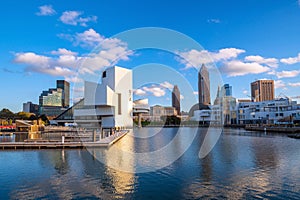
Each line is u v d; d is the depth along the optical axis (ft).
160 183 39.29
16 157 66.18
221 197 33.12
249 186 37.45
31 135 142.72
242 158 60.49
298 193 34.27
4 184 39.81
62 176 44.39
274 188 36.42
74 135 127.65
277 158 60.39
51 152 74.59
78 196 34.14
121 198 33.30
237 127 286.87
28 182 40.86
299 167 49.80
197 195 33.86
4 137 139.13
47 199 33.19
